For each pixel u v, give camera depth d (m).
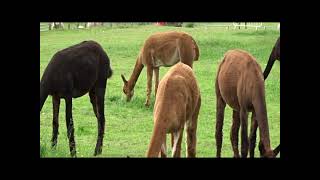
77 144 11.41
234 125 9.84
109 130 12.81
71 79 10.27
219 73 10.03
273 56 11.82
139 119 13.95
